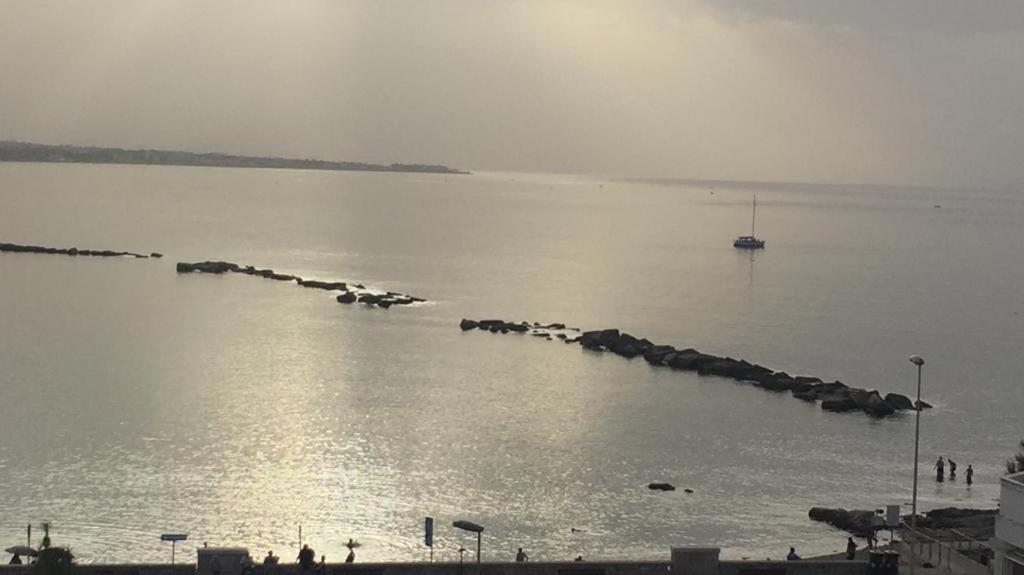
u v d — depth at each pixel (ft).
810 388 456.86
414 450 354.13
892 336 627.87
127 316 618.03
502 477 328.90
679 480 331.98
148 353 509.35
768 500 315.58
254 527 281.74
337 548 268.82
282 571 194.39
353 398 424.05
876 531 267.59
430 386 450.71
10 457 335.26
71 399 413.18
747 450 368.68
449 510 299.17
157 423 378.32
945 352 578.25
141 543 268.21
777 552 270.87
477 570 196.95
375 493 310.65
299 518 289.12
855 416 422.41
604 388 458.91
